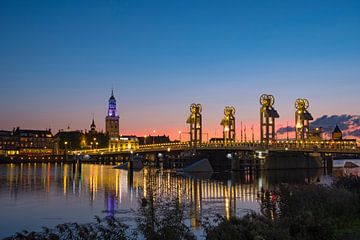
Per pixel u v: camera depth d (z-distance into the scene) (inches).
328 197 1430.9
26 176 5649.6
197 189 3693.4
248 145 7731.3
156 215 1022.4
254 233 852.0
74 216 2257.6
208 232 915.4
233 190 3619.6
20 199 3021.7
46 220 2155.5
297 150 6648.6
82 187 3969.0
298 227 975.6
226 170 7760.8
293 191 1481.3
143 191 3440.0
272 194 1755.7
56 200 2957.7
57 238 846.5
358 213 1398.9
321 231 971.9
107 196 3189.0
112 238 944.9
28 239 827.4
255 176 5964.6
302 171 7160.4
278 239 864.3
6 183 4434.1
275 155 7504.9
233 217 949.2
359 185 1822.1
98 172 6889.8
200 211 2257.6
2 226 2007.9
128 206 2618.1
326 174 6299.2
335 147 6358.3
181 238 944.9
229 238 853.2
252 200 2822.3
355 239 1080.8
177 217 974.4
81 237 914.7
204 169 7101.4
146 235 937.5
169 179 4923.7
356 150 5841.5
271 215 1355.8
